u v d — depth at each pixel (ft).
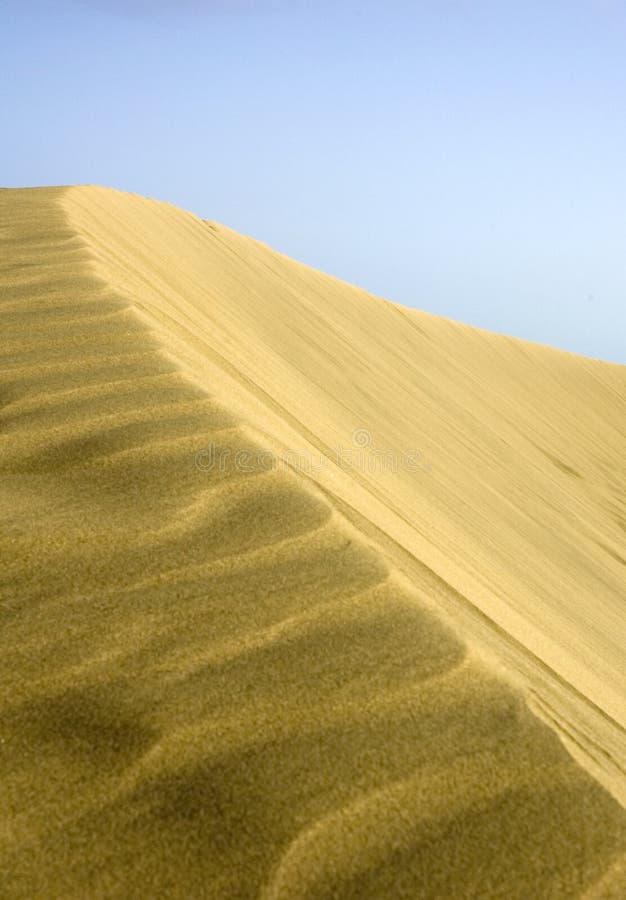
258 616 5.67
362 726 4.87
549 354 80.94
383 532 8.82
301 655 5.37
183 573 6.03
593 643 12.78
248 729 4.75
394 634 5.71
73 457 7.45
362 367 30.86
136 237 26.30
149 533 6.44
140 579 5.92
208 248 37.01
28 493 6.90
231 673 5.14
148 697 4.88
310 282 48.34
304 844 4.16
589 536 26.12
